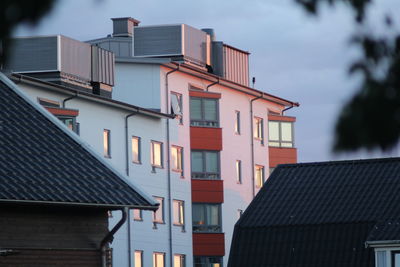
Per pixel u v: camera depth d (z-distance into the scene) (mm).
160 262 141250
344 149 7602
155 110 143375
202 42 161000
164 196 143375
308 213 112938
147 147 139625
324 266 107438
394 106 7570
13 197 47156
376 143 7559
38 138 54188
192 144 151875
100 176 53031
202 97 153500
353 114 7586
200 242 151125
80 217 52188
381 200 111625
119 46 158250
